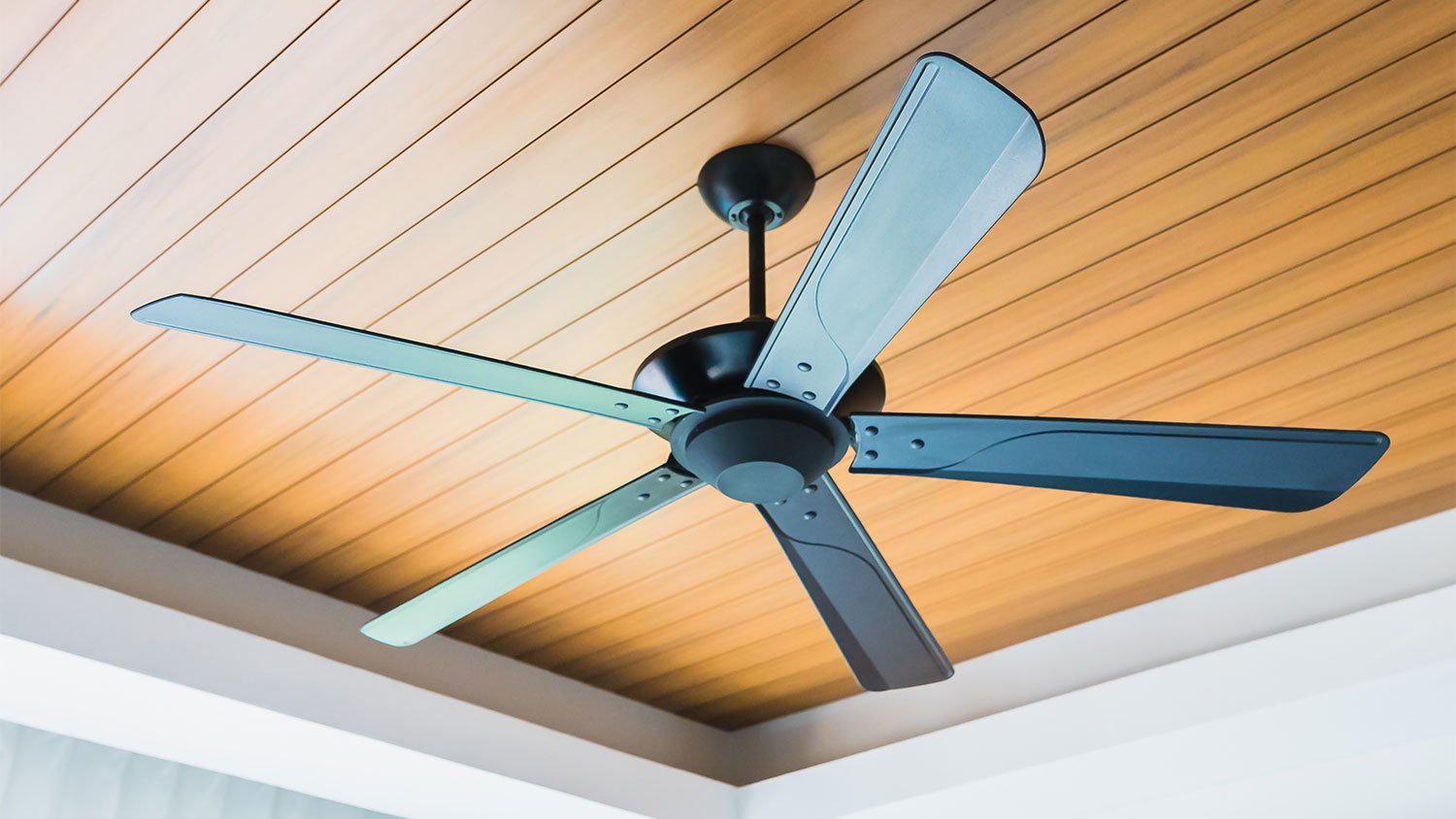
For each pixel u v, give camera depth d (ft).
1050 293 5.97
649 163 5.29
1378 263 5.80
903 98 3.09
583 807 8.78
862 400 4.56
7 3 4.58
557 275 5.86
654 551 8.00
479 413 6.70
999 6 4.66
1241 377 6.52
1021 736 8.54
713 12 4.66
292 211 5.49
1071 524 7.71
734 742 10.62
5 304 5.95
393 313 6.10
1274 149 5.24
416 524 7.71
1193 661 8.04
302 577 8.27
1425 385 6.54
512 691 9.25
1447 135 5.18
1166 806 9.08
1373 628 7.48
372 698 7.82
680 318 6.16
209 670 7.13
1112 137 5.18
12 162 5.22
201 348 6.18
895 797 8.92
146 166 5.26
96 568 7.47
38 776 8.28
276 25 4.68
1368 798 9.21
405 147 5.19
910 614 5.19
